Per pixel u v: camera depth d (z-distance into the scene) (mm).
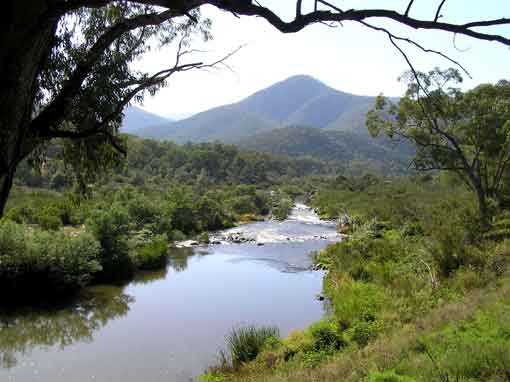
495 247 17734
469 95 26203
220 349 13062
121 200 33688
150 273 22922
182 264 25109
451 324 8547
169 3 2873
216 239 34250
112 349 13109
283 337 13031
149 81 4184
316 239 34875
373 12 2787
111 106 4363
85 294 18906
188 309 17000
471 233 20719
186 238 34812
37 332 14500
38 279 17797
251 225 44438
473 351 6160
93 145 4918
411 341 8008
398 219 34094
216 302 17922
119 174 54656
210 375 10727
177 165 80062
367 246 24484
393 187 55375
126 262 21875
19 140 2980
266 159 109812
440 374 5598
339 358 9078
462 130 27422
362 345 10336
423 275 16516
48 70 4074
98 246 20141
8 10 2582
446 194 39812
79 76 3814
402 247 22469
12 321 15469
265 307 17250
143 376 11328
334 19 2842
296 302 17906
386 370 6520
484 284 13773
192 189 56250
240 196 54781
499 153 28547
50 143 4727
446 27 2729
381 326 11242
